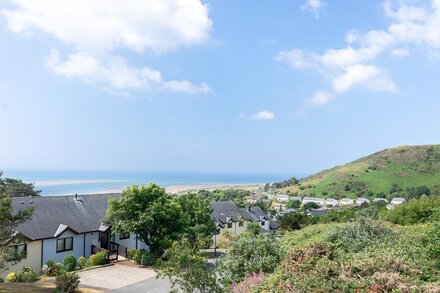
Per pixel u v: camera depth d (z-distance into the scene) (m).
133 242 34.09
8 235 16.31
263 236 16.22
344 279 9.85
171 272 11.28
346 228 15.60
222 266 13.52
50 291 18.97
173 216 30.08
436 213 13.90
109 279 23.72
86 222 31.23
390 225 18.72
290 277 10.88
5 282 22.08
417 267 10.51
